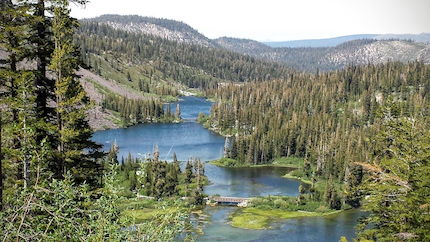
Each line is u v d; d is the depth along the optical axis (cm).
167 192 9156
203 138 18462
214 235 6988
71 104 2828
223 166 13675
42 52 2850
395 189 2859
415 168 2770
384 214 2986
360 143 13262
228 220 7988
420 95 19988
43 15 2792
